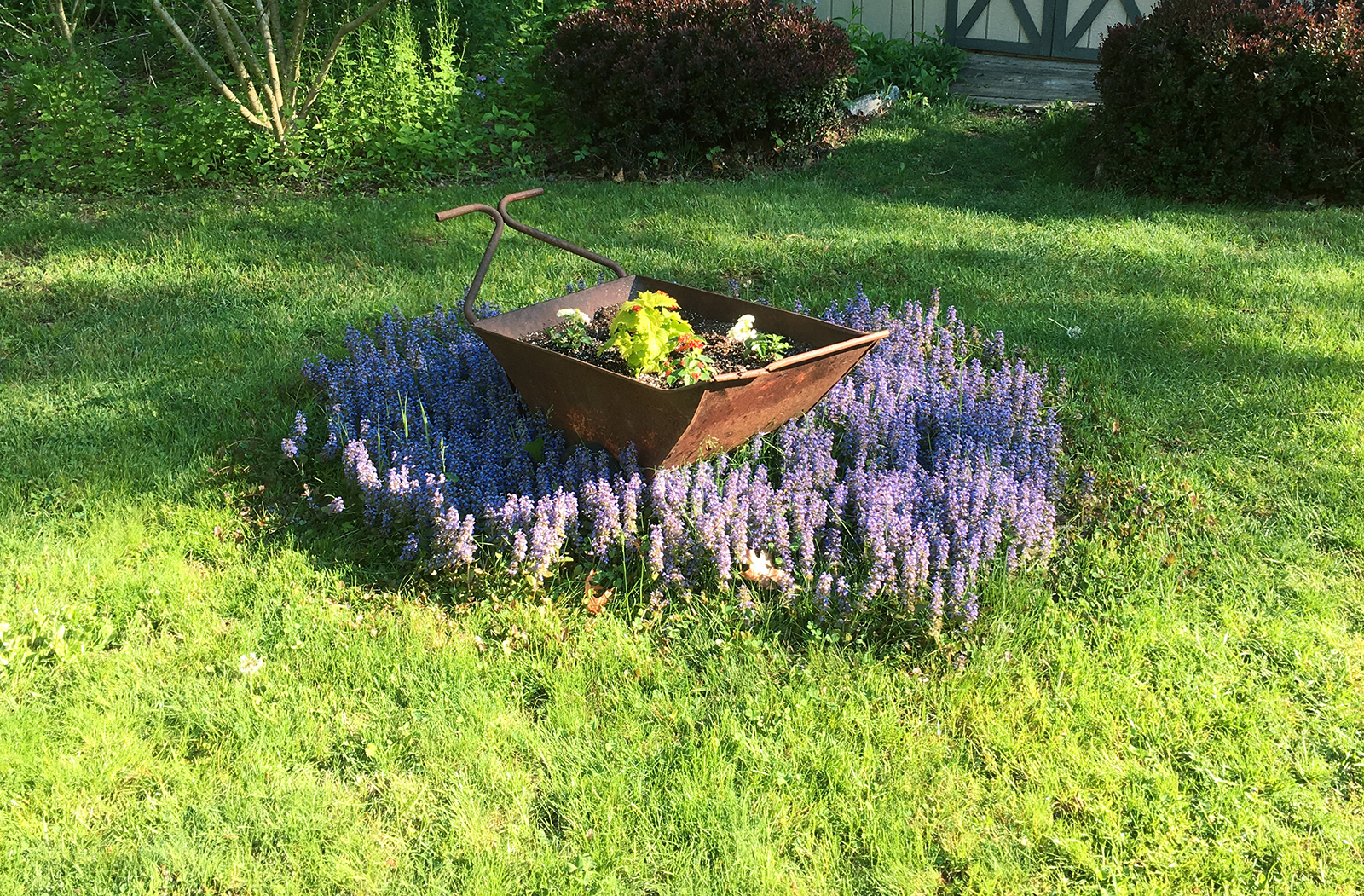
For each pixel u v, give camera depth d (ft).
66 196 26.20
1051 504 13.44
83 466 14.48
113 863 9.07
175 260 21.93
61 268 21.36
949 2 37.86
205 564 12.89
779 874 8.99
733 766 9.96
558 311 15.23
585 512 12.91
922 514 13.19
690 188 26.86
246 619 11.87
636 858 9.13
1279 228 24.41
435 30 32.91
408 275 21.38
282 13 35.73
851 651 11.47
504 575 12.30
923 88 34.88
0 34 32.68
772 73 27.53
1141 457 15.10
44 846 9.13
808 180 28.17
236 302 20.02
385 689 10.95
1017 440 14.92
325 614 11.85
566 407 13.71
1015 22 37.42
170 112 27.89
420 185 27.45
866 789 9.80
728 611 11.90
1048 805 9.59
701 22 28.07
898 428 14.61
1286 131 26.05
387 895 8.86
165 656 11.28
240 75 27.84
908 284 21.06
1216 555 12.94
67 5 37.35
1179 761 10.10
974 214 25.57
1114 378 17.16
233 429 15.51
